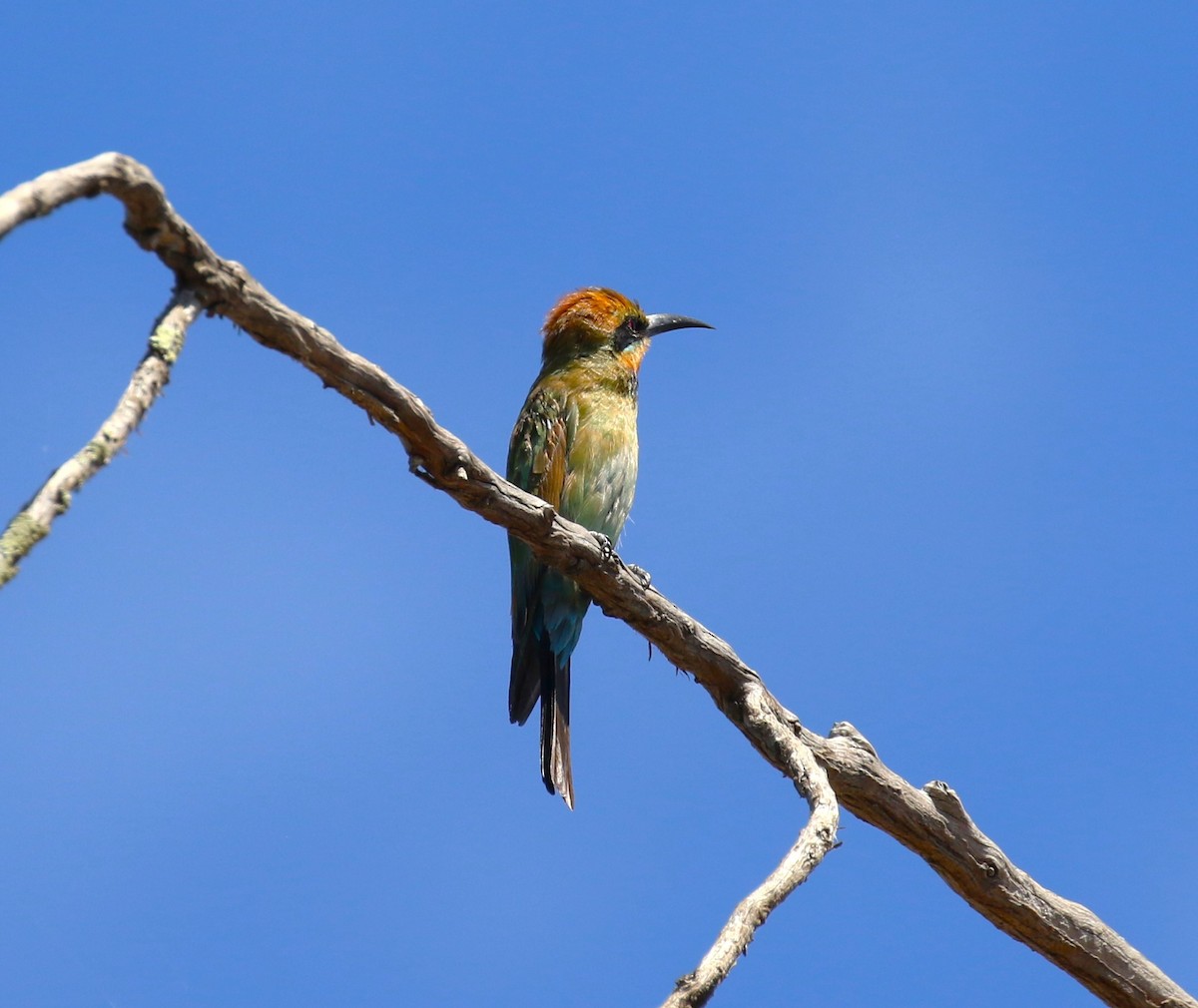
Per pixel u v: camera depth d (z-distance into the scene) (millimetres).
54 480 5945
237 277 7613
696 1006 6996
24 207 6133
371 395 8688
